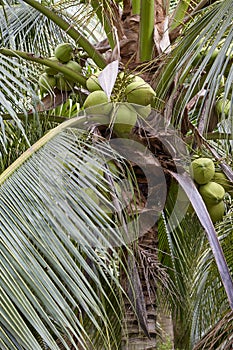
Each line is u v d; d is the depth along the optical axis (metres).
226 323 6.19
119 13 6.64
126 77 5.85
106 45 6.89
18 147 6.59
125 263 5.76
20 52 6.50
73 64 6.78
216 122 6.57
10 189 4.95
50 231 4.79
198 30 5.89
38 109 6.64
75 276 4.69
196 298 6.87
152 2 6.29
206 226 5.38
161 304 6.98
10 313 4.38
